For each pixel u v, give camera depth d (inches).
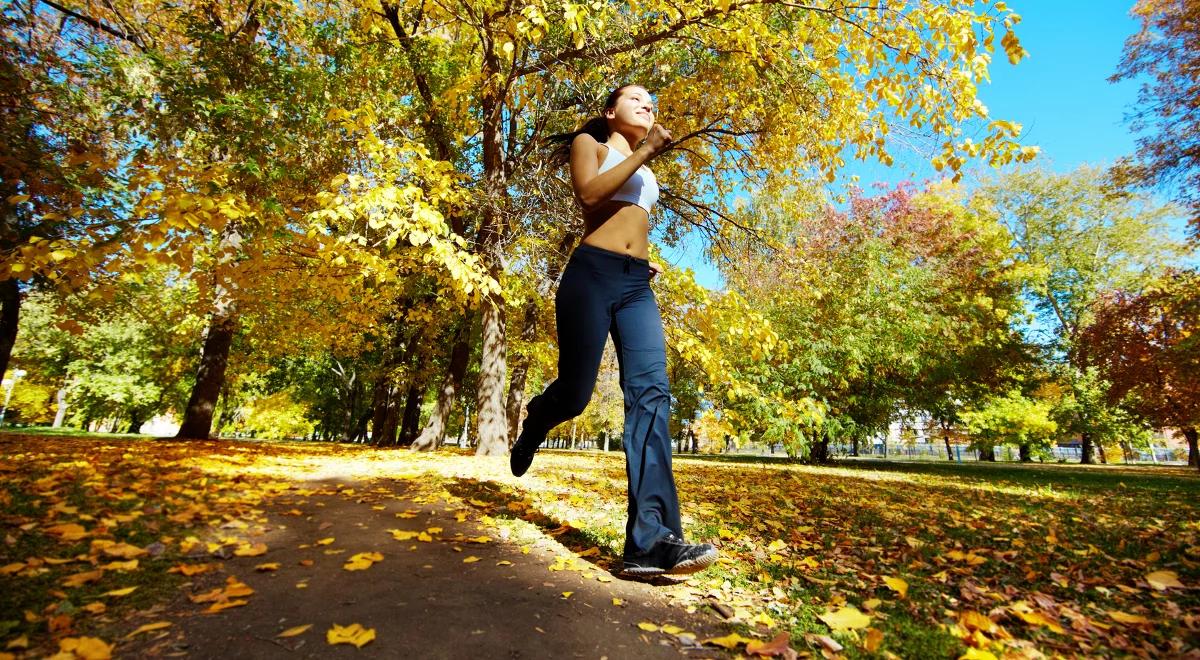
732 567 86.3
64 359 783.7
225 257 205.3
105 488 105.2
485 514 114.1
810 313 440.1
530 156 274.8
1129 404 555.2
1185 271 470.0
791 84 211.6
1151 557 99.4
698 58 245.6
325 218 154.7
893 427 844.0
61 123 256.4
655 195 86.4
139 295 467.8
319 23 277.1
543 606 62.7
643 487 75.7
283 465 186.5
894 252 494.0
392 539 89.0
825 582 79.0
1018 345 570.6
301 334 341.1
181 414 912.9
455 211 252.4
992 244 675.4
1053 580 85.7
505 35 197.5
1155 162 483.8
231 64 219.3
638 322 80.2
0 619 48.6
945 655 55.0
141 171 111.1
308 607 58.4
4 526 73.8
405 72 302.0
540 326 429.4
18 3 251.4
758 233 306.3
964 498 203.9
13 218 220.7
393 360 558.3
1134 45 466.6
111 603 55.4
